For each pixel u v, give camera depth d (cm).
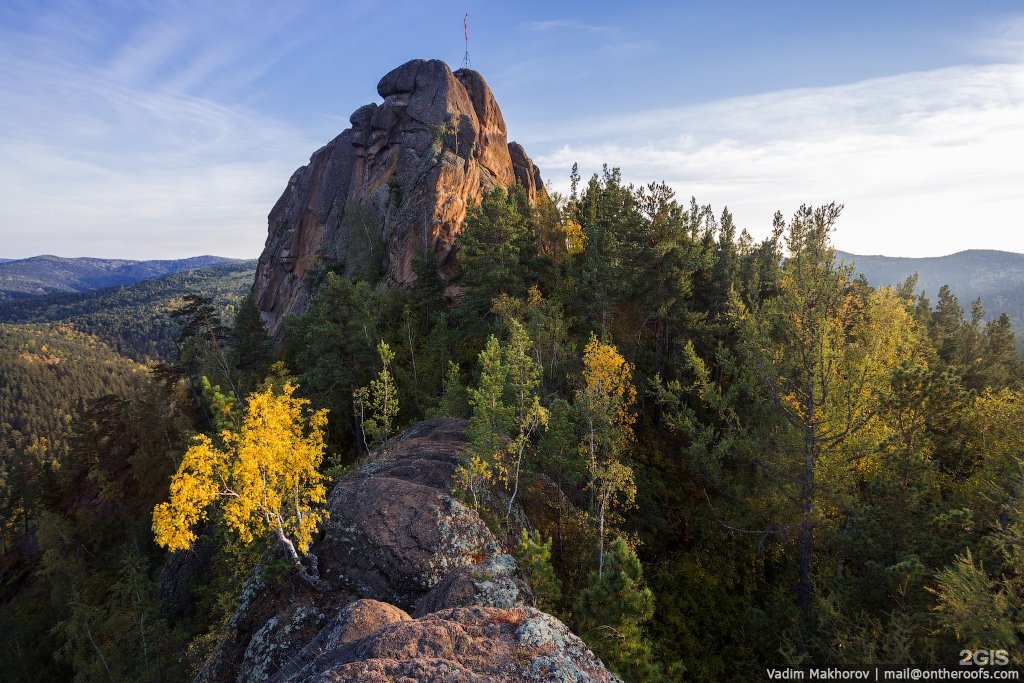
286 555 1645
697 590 2256
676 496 2744
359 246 6669
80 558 3941
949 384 1756
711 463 2242
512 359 2114
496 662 814
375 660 765
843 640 1461
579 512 2200
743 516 2388
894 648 1361
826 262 1869
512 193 4750
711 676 1903
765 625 1823
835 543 1855
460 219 6278
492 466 1952
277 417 1584
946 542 1602
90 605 3183
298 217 8269
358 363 3594
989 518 1720
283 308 7994
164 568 3209
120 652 2728
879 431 1911
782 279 1983
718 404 2291
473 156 7050
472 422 1950
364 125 7950
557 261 4503
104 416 4819
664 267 3319
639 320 3647
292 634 1393
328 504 1852
